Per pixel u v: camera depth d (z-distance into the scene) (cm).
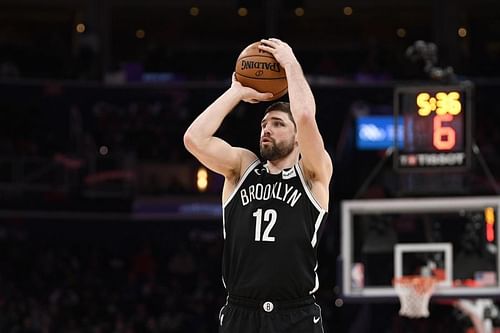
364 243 1797
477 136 3020
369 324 3059
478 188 2881
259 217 721
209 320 3002
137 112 3083
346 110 2994
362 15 3500
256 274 715
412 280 1762
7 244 3178
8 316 2909
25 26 3384
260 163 746
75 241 3250
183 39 3509
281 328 714
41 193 2934
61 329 2917
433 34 3384
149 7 3509
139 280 3136
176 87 3073
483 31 3391
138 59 3478
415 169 1834
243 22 3522
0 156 2936
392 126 2967
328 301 3111
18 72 3284
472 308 1822
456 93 1817
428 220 1795
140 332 2930
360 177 3008
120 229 3259
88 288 3078
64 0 3412
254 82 745
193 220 3256
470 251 1780
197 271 3162
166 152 3064
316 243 726
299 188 725
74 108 3064
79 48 3228
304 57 3456
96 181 2975
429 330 2739
